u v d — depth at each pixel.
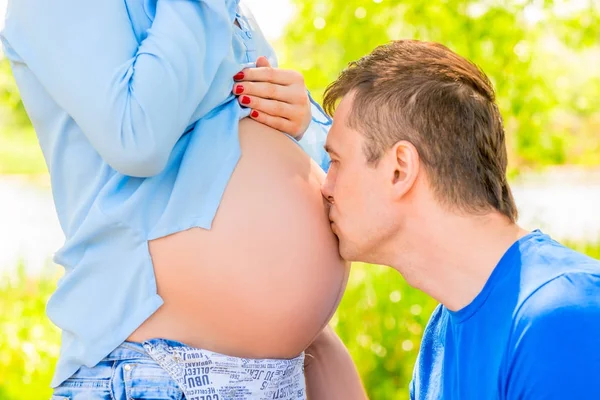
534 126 4.08
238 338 1.53
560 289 1.37
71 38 1.39
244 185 1.54
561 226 6.05
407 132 1.51
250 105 1.63
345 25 3.96
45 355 3.64
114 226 1.48
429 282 1.55
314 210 1.61
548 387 1.31
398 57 1.59
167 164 1.53
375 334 3.80
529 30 4.09
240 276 1.50
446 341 1.61
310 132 1.88
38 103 1.55
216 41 1.51
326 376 1.85
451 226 1.51
